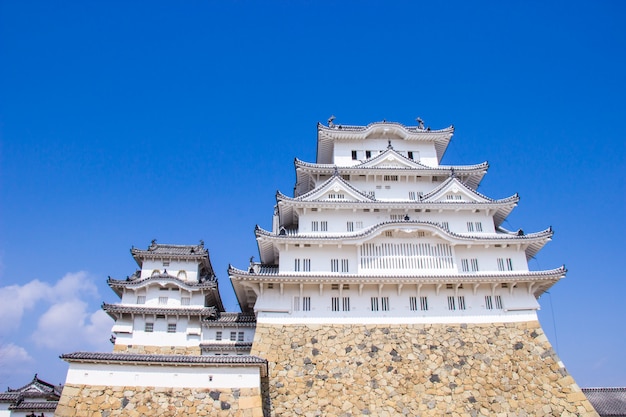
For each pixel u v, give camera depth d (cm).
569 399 4047
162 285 5259
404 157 5575
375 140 5994
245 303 5247
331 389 4031
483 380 4141
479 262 4862
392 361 4212
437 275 4625
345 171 5456
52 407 4862
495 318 4538
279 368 4131
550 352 4312
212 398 3438
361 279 4475
